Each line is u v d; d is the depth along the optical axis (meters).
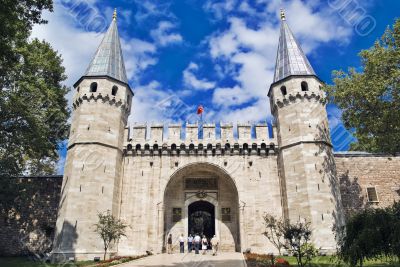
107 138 28.16
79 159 26.81
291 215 26.19
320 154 27.17
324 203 25.53
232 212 30.36
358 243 12.78
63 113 31.47
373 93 21.30
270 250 26.64
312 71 30.66
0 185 26.06
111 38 33.53
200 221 31.64
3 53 16.78
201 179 31.47
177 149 29.77
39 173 38.72
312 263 17.72
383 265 15.51
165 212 29.94
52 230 29.52
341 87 23.89
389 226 12.56
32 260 25.56
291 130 28.34
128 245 26.95
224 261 20.22
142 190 28.66
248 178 28.94
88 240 24.77
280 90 30.22
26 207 30.25
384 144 22.83
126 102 30.84
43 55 29.66
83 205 25.53
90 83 29.56
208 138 30.14
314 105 28.77
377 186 29.98
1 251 29.00
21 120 25.31
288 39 33.22
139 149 29.91
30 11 16.91
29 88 25.20
